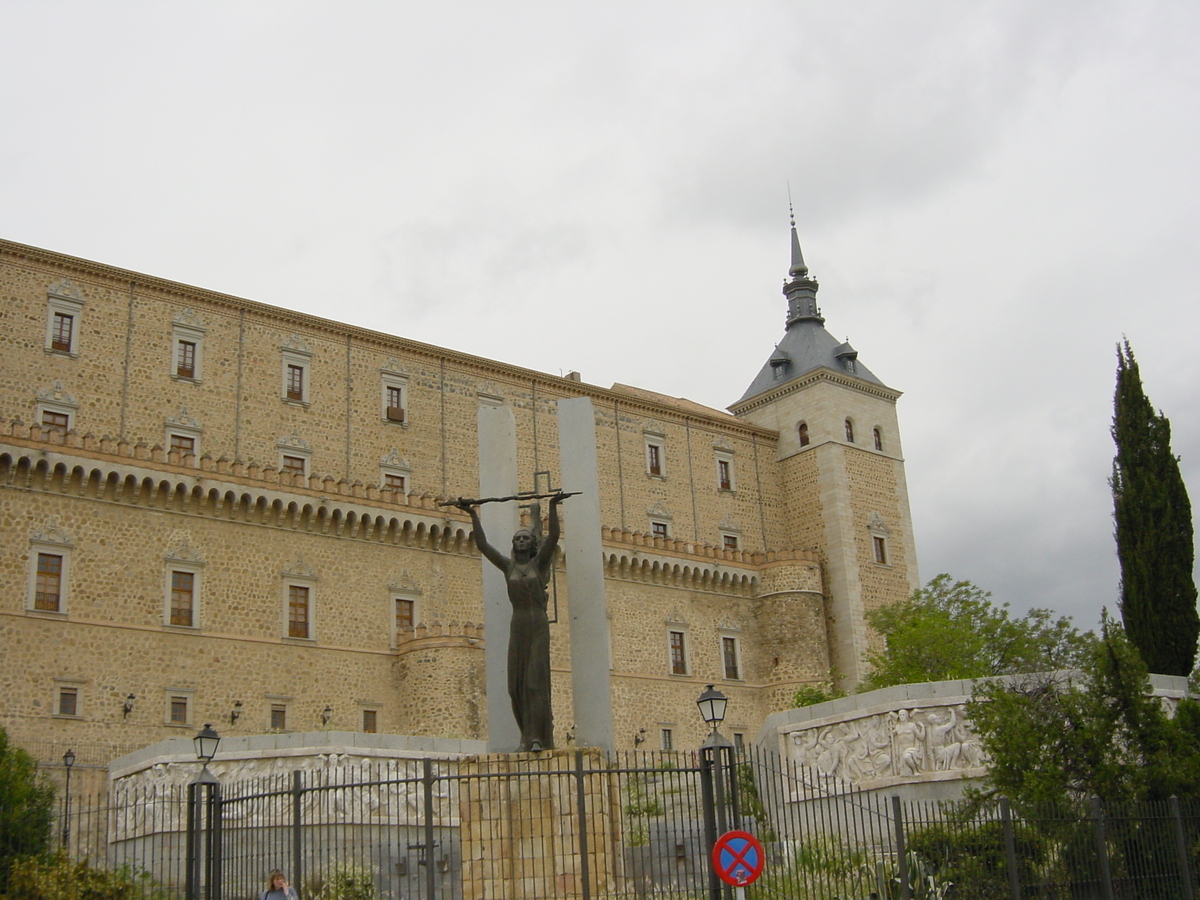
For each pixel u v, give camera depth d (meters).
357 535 57.53
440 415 66.00
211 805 22.78
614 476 72.75
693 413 78.06
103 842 38.31
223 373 58.41
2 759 29.14
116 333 55.41
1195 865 25.36
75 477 49.41
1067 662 51.28
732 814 20.67
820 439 80.25
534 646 22.95
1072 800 26.89
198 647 51.00
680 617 69.81
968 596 59.62
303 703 53.38
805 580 74.06
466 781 21.98
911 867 24.47
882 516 80.81
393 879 29.45
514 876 21.36
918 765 35.12
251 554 53.81
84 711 47.31
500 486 25.89
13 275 53.00
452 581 60.38
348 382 62.81
